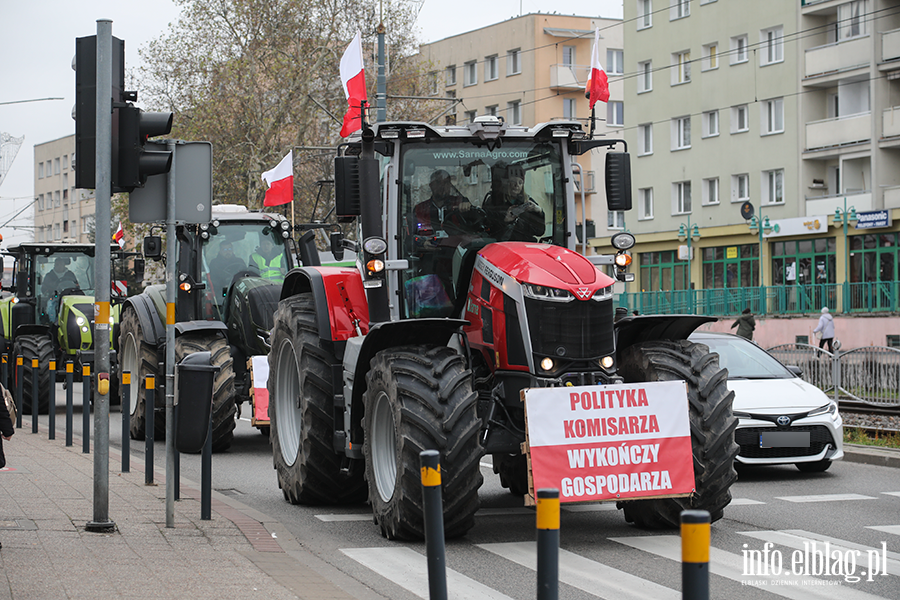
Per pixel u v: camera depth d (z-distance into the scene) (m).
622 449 8.27
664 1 55.28
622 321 9.12
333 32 48.91
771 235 49.34
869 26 45.72
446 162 9.48
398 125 9.23
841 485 12.36
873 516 10.10
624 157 9.35
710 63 53.28
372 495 9.01
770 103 50.47
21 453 14.23
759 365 14.69
